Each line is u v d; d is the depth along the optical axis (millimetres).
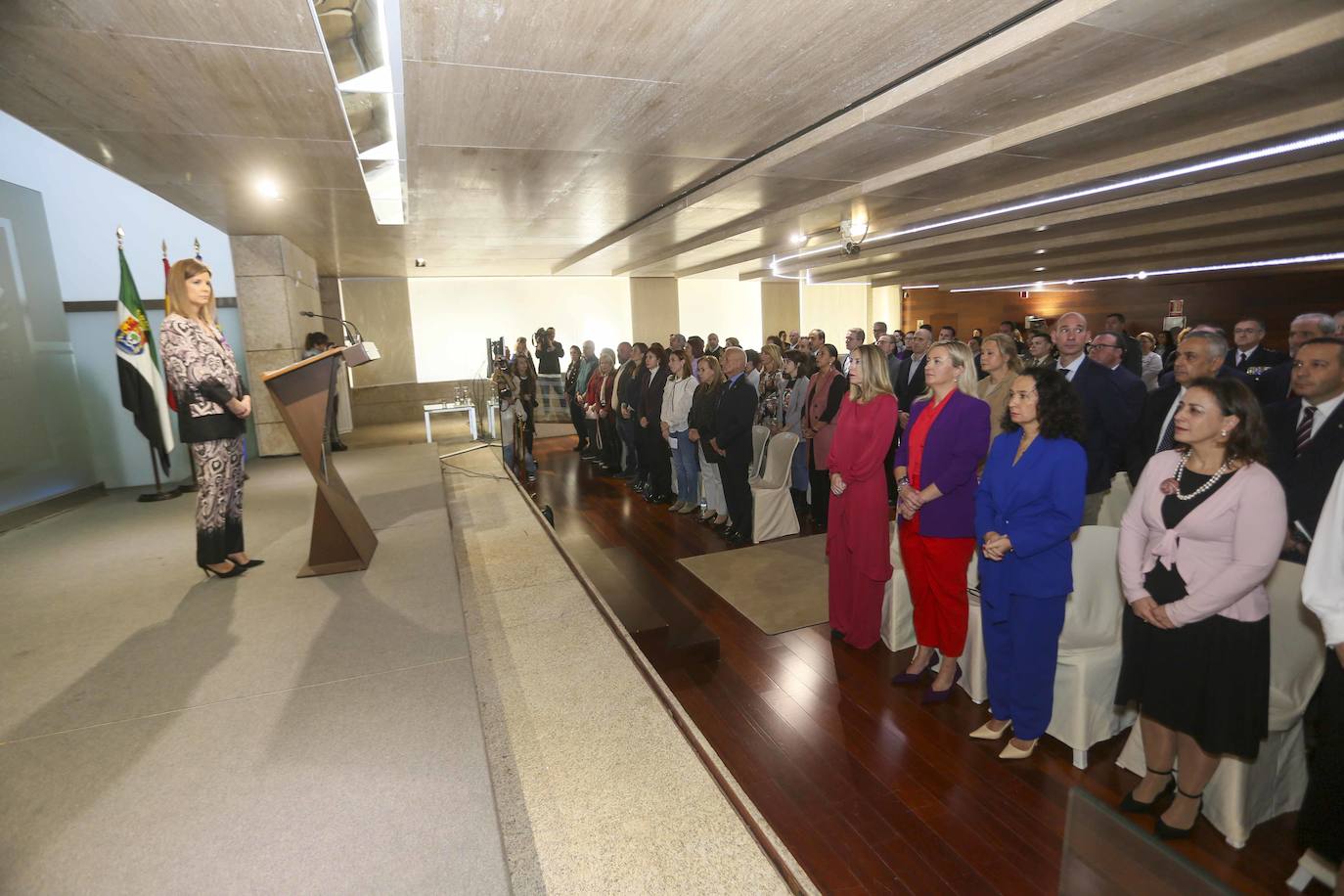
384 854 1390
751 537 5418
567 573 3689
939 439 2859
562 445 10672
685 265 12695
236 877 1325
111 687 2080
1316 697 2314
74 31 2646
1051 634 2496
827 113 4281
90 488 5156
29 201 4809
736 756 2713
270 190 5387
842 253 10406
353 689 2057
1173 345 9445
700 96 3814
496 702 2418
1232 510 1949
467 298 13992
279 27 2662
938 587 2953
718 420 5305
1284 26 3068
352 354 3244
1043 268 12930
